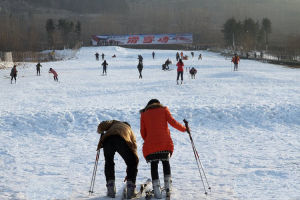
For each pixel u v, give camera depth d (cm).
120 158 923
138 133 1261
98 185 696
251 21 13088
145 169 820
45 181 722
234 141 1101
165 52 9325
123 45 12706
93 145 1090
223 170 782
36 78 3766
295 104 1571
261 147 1006
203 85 2655
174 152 985
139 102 1905
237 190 631
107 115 1473
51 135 1252
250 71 3844
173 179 725
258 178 696
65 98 2234
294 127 1293
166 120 627
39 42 16100
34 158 931
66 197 616
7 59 5603
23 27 16962
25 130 1300
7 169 824
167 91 2405
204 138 1158
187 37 12381
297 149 967
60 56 8906
